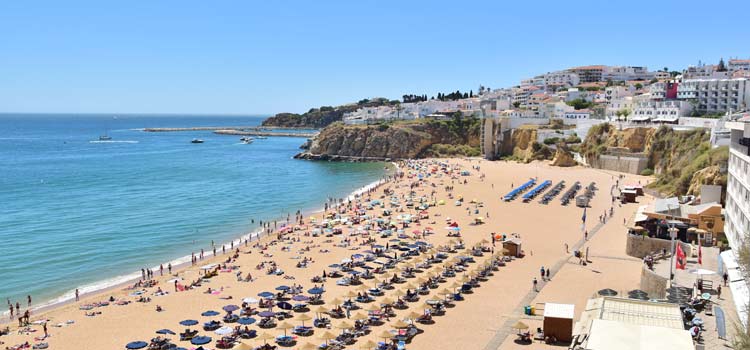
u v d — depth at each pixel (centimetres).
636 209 11256
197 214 12062
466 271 7162
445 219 10944
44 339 5366
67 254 8706
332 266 7544
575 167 19125
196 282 7088
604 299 4419
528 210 11656
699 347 3903
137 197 14138
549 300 5997
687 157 13350
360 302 6088
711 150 11506
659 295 5759
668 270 6059
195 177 18375
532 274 6969
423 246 8519
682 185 11575
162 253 8875
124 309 6188
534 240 8825
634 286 6359
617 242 8556
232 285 6975
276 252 8612
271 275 7362
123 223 10988
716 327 4425
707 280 5588
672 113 19750
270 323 5534
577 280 6662
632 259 7544
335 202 13600
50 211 12112
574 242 8631
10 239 9556
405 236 9406
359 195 14588
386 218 11219
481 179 16950
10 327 5716
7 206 12662
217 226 10906
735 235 6669
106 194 14538
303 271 7525
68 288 7119
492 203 12675
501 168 19562
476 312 5709
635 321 4003
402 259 7850
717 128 12925
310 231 10069
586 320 4122
